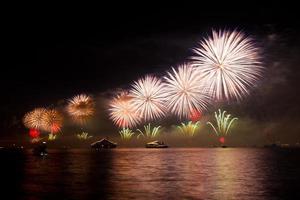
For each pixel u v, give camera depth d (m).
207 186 36.56
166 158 85.38
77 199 30.48
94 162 75.44
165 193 32.66
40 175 50.47
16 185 39.66
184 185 37.56
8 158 96.94
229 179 42.22
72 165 68.31
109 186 37.62
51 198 31.19
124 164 68.75
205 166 61.25
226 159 80.00
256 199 29.52
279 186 36.19
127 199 30.17
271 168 56.50
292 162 69.69
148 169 56.88
